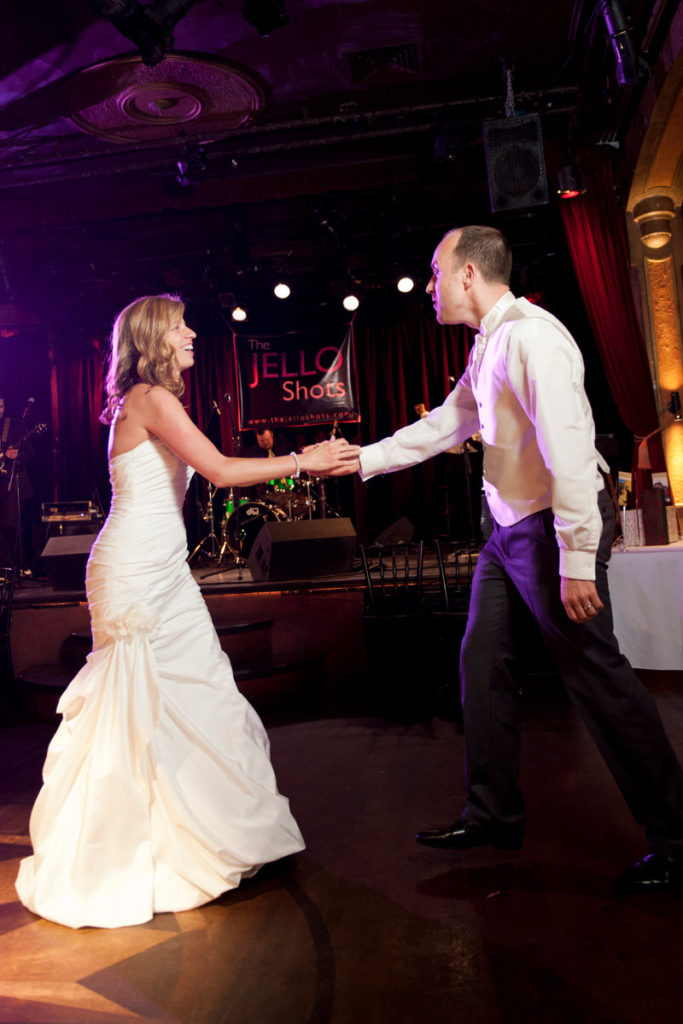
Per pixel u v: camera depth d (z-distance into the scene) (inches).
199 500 362.6
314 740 151.2
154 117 219.0
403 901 81.0
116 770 83.8
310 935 75.6
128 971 71.1
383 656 190.9
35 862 87.1
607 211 254.5
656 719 78.0
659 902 76.3
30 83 209.5
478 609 90.0
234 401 372.8
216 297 353.4
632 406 253.6
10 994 67.5
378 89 230.7
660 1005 60.6
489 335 84.5
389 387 370.9
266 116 239.8
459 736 145.0
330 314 366.9
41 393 389.4
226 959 72.3
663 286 253.4
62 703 89.2
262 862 87.3
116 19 161.6
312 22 196.5
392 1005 63.1
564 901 78.3
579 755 128.1
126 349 91.4
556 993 63.0
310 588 199.9
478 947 70.9
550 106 232.7
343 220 313.4
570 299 327.6
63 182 271.7
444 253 86.7
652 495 161.6
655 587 152.1
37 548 342.6
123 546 88.8
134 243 329.7
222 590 203.0
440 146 235.3
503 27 203.2
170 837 84.7
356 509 366.3
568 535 74.4
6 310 374.9
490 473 85.9
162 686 87.8
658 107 205.6
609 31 174.7
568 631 78.7
